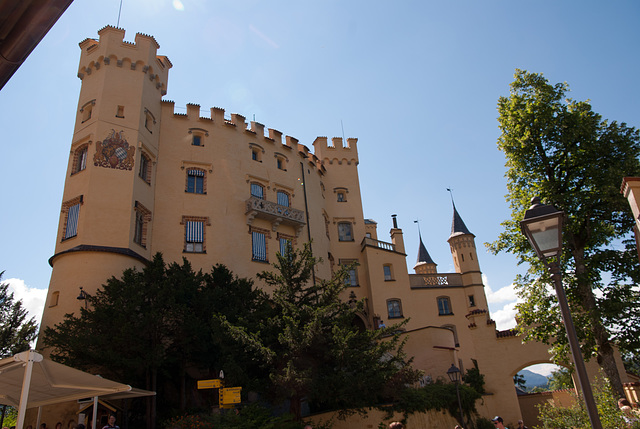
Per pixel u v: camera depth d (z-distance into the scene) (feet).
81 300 79.71
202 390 79.92
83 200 88.48
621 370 86.58
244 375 61.31
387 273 144.87
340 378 64.69
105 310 63.31
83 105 100.42
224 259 103.86
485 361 101.65
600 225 67.05
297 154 138.10
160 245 98.84
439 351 99.91
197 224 104.94
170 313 67.46
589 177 68.74
